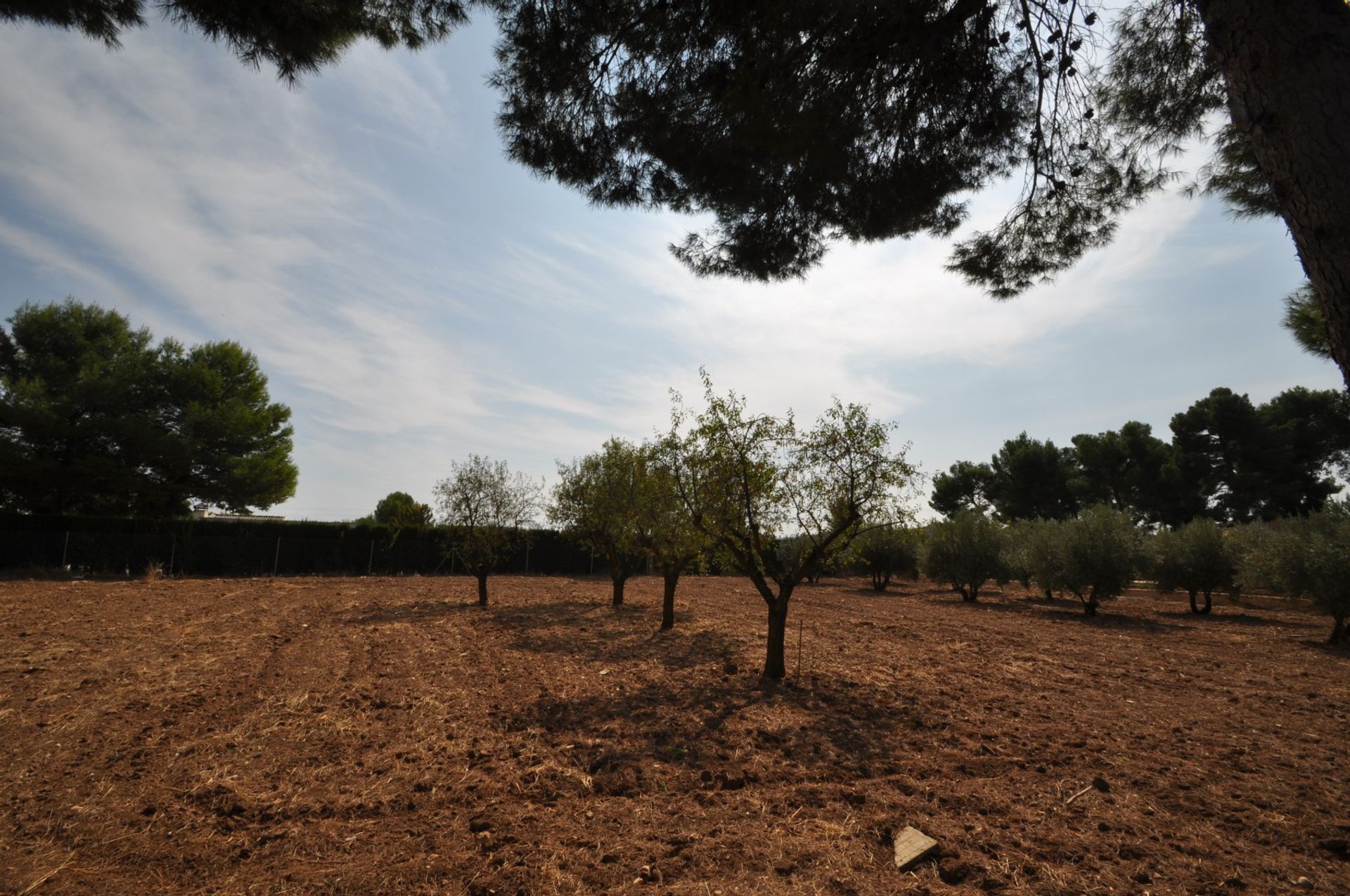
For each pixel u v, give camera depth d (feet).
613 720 21.79
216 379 96.07
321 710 22.90
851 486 28.81
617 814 14.35
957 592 86.94
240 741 19.54
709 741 19.58
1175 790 15.72
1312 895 10.93
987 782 16.17
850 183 22.38
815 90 18.62
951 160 21.63
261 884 11.65
